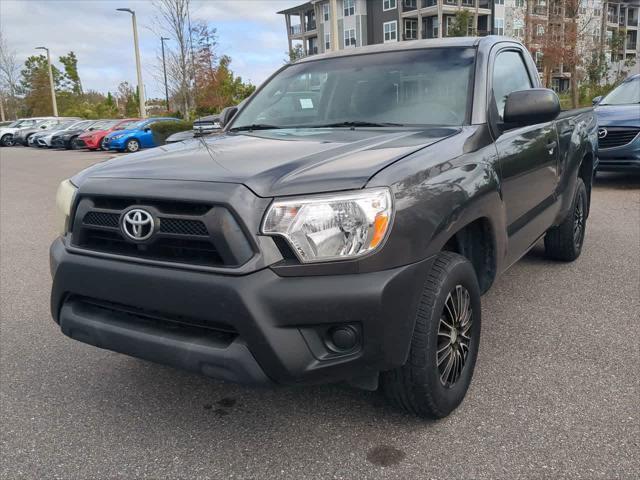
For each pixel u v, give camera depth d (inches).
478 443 106.7
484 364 137.1
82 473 102.5
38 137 1198.9
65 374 140.8
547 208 172.1
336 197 92.8
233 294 91.8
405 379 105.1
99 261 105.4
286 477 99.7
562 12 1091.3
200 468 103.0
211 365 96.5
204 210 95.4
